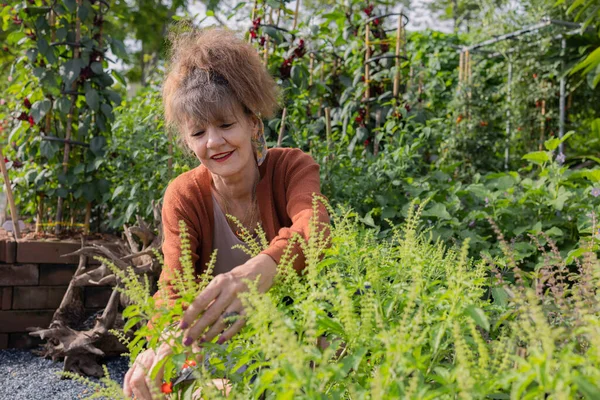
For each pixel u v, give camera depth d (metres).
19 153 4.14
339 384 1.12
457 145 5.41
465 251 1.14
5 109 4.86
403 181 3.54
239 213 1.90
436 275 1.46
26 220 4.66
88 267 3.49
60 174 3.96
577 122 6.47
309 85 4.48
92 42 3.97
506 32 6.23
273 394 1.13
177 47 1.85
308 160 1.91
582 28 4.54
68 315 3.29
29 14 3.95
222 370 1.26
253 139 1.85
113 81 4.05
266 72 1.79
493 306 1.38
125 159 3.97
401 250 1.34
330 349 0.97
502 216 3.27
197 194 1.88
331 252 1.34
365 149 4.15
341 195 3.42
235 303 1.24
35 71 3.92
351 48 4.58
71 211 4.12
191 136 1.71
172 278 1.33
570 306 1.28
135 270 2.96
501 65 6.60
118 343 3.15
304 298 1.28
